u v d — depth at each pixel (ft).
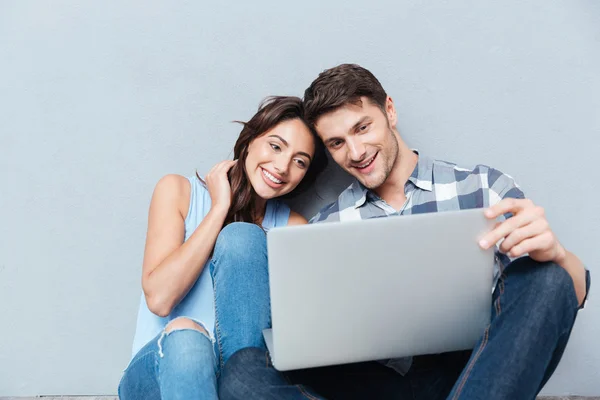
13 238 5.99
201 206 5.56
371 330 3.81
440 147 5.82
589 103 5.74
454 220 3.60
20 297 6.08
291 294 3.62
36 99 5.78
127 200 5.95
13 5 5.65
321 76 5.16
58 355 6.19
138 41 5.69
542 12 5.62
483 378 3.51
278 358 3.78
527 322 3.60
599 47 5.65
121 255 6.04
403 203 5.43
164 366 4.08
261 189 5.37
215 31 5.66
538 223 3.67
